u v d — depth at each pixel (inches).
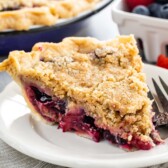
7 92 16.9
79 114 15.6
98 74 16.0
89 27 22.7
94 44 16.8
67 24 20.9
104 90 15.4
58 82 15.8
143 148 14.5
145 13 20.0
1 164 14.8
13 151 15.2
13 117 15.9
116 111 15.0
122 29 20.1
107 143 15.2
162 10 20.0
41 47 16.8
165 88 16.9
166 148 14.4
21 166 14.7
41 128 15.9
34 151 14.2
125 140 14.8
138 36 19.9
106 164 13.6
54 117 16.0
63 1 21.7
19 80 16.3
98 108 15.2
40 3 21.9
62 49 16.8
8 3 21.6
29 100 16.2
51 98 16.1
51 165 14.7
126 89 15.4
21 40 20.5
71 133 15.7
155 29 19.3
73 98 15.6
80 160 13.7
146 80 17.3
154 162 13.8
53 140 15.4
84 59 16.4
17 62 16.2
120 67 16.2
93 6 21.9
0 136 15.0
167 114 15.5
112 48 16.6
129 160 13.7
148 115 15.0
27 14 20.6
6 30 20.3
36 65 16.3
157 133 14.9
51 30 20.6
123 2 21.0
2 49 20.6
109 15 23.9
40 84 16.1
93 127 15.4
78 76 15.9
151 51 19.9
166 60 18.8
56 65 16.3
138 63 16.4
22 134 15.1
